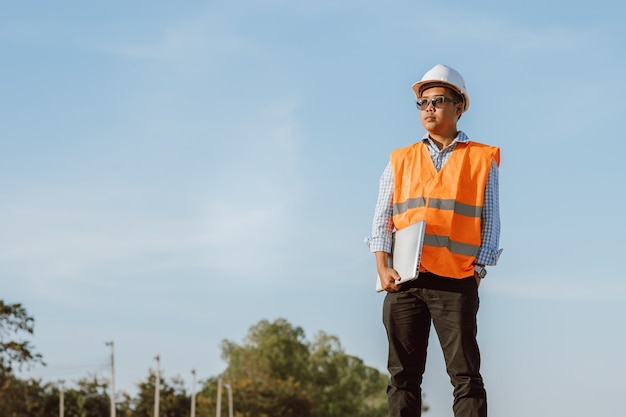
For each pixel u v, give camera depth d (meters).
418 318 6.98
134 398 94.75
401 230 6.95
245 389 108.25
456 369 6.84
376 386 122.62
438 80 6.98
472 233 6.85
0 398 74.44
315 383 121.44
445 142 7.07
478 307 6.95
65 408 85.81
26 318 47.88
